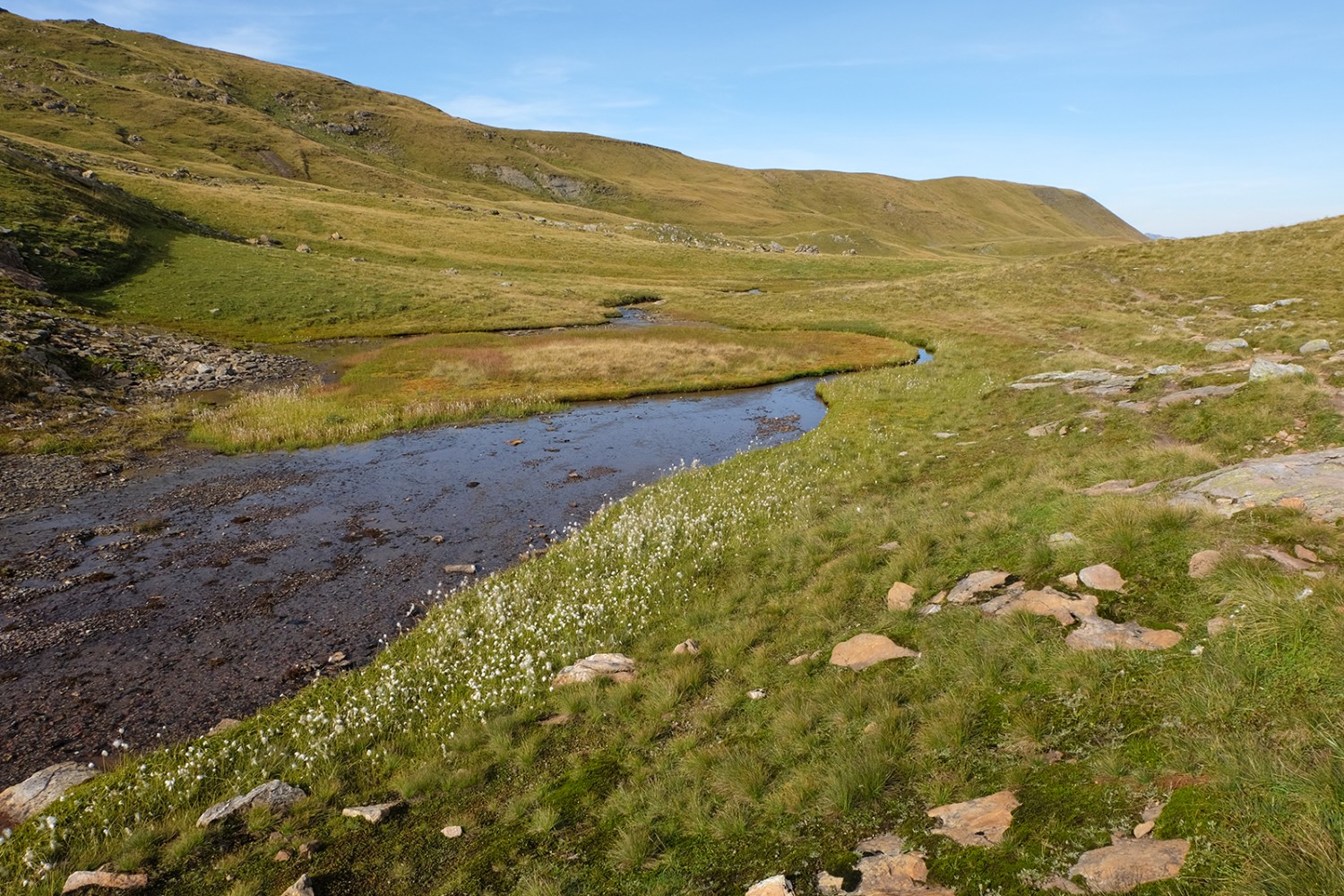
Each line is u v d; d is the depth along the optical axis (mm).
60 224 62625
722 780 7492
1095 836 5207
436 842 7703
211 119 198250
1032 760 6387
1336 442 14695
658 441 30188
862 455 23922
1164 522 9883
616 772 8500
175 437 29000
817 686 8953
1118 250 75188
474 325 61406
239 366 42875
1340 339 28047
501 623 13766
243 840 8188
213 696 12297
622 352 48969
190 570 17297
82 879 7426
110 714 11758
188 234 80438
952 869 5297
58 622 14703
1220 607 7684
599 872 6660
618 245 129750
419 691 11680
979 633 8914
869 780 6660
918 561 11969
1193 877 4527
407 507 21906
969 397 30703
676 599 14258
